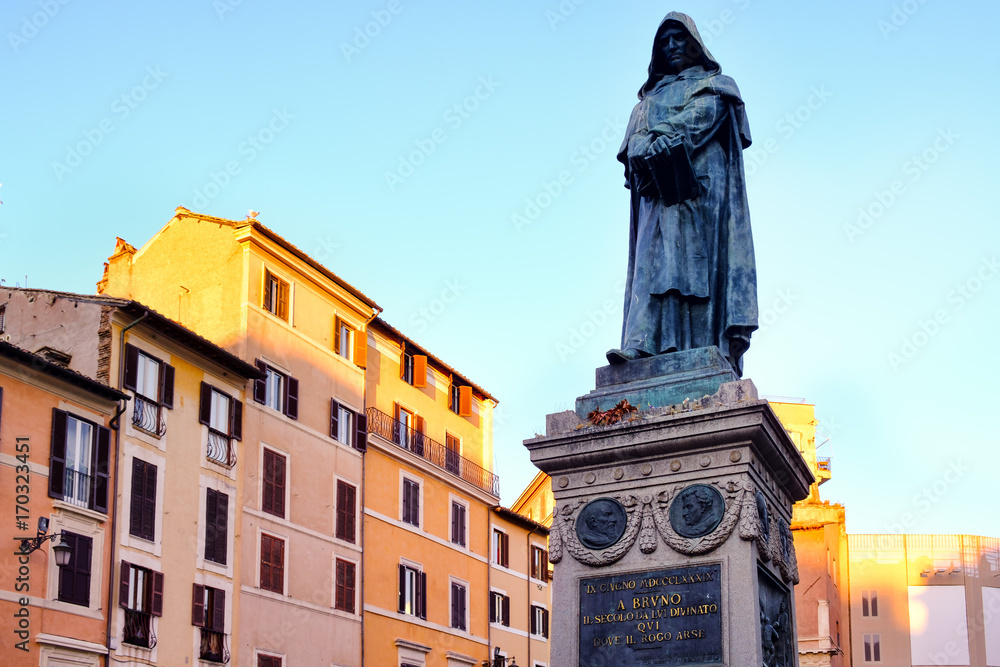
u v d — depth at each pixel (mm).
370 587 44469
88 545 31938
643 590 11859
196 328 41656
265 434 40406
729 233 13711
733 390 12070
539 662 54750
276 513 40281
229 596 37281
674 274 13398
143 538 34000
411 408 49719
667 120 13812
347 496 44188
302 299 43969
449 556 49688
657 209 13844
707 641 11445
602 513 12258
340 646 42062
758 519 11711
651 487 12172
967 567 72062
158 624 33938
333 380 44781
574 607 12102
